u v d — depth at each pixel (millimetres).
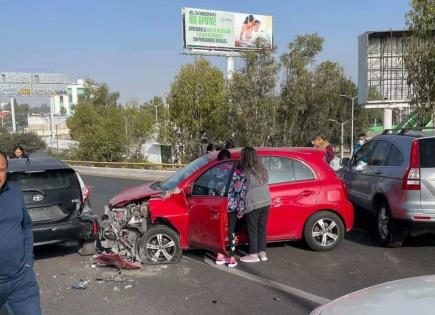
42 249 8422
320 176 7617
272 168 7520
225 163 7141
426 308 2441
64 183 7590
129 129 40375
